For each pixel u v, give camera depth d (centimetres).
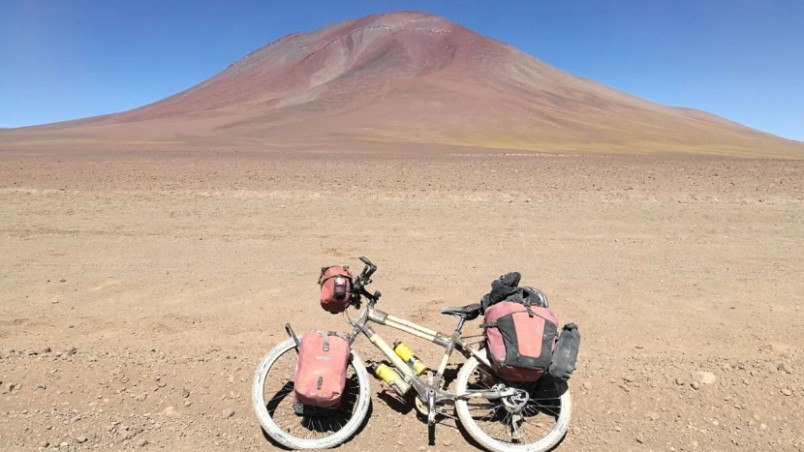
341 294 396
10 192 1519
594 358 522
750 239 1041
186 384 465
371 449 397
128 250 918
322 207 1345
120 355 508
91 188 1597
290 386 467
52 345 540
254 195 1514
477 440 400
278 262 853
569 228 1126
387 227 1119
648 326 613
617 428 426
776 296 716
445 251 930
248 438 409
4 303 665
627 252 935
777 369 491
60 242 968
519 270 821
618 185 1720
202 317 623
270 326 598
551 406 414
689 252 939
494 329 382
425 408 410
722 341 572
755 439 416
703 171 2105
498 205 1395
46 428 407
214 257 879
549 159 3008
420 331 419
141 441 398
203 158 2841
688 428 427
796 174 1970
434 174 2006
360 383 408
